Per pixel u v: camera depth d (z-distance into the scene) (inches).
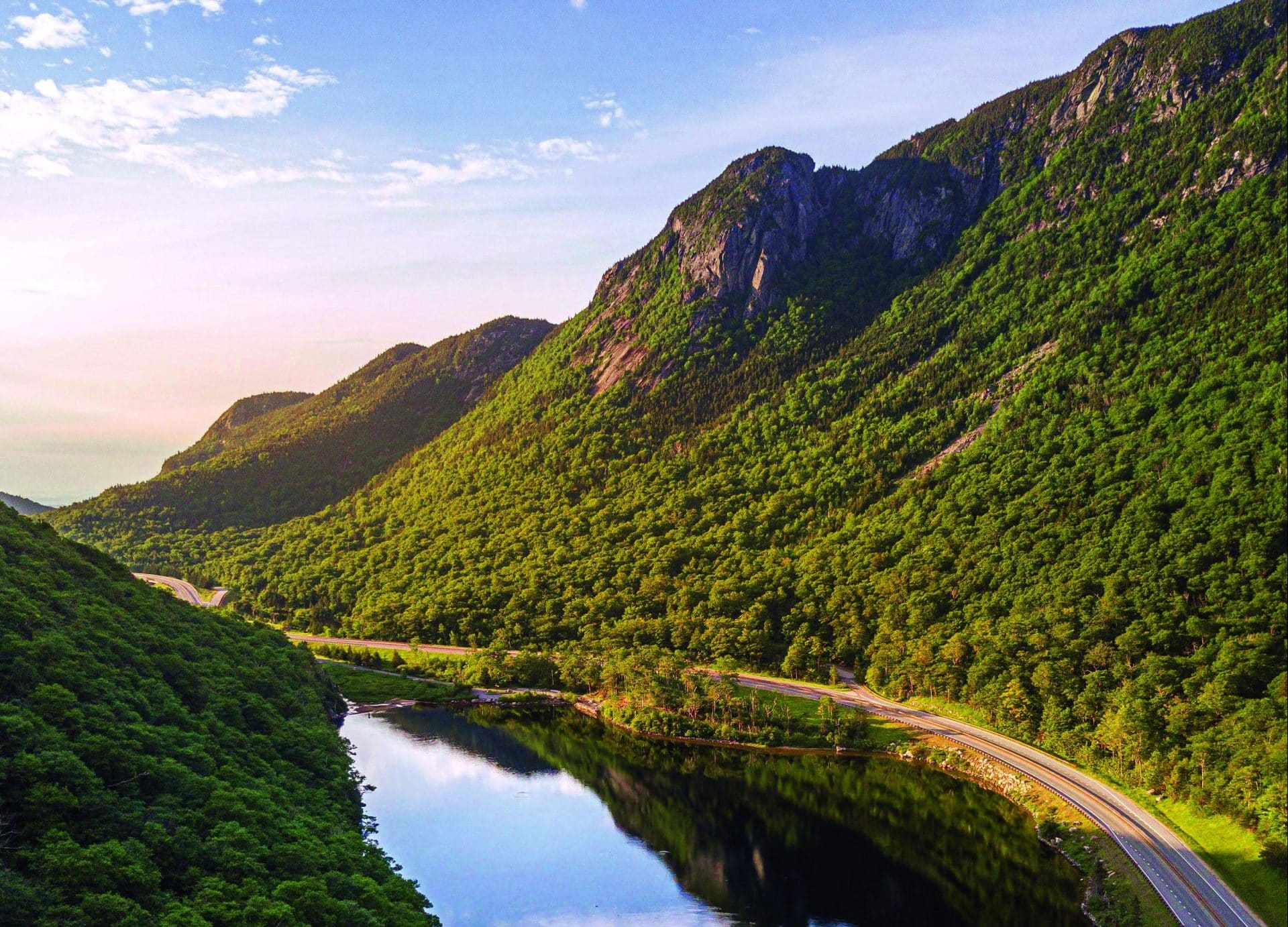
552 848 5708.7
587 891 5137.8
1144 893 4333.2
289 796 4945.9
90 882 3304.6
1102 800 5531.5
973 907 4749.0
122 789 4035.4
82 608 5743.1
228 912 3412.9
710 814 6225.4
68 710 4345.5
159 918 3255.4
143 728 4552.2
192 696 5605.3
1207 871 4498.0
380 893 4119.1
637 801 6501.0
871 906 4862.2
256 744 5497.1
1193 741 5329.7
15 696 4379.9
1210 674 6082.7
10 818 3540.8
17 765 3715.6
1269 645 6136.8
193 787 4303.6
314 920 3565.5
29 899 3080.7
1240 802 4709.6
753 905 4943.4
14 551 6171.3
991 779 6299.2
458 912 4928.6
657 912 4896.7
